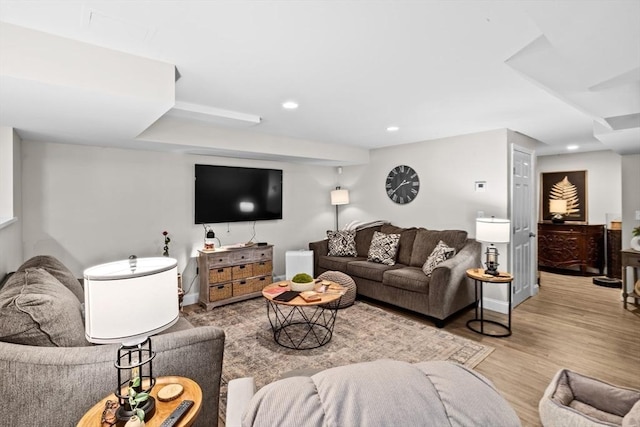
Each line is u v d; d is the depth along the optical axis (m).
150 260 1.45
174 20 1.48
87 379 1.32
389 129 3.83
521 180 4.22
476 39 1.69
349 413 0.62
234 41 1.70
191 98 2.68
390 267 4.09
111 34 1.59
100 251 3.41
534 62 1.91
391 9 1.42
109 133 2.67
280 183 5.01
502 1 1.35
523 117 3.27
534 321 3.51
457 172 4.23
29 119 2.19
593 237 5.57
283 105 2.87
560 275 5.72
